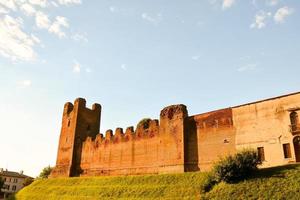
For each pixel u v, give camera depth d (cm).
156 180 4309
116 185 4700
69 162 6731
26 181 10425
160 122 5075
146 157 5175
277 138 3744
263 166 3769
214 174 3494
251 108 4081
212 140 4344
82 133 7088
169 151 4766
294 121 3672
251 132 3991
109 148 6025
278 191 2839
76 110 7194
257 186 3044
